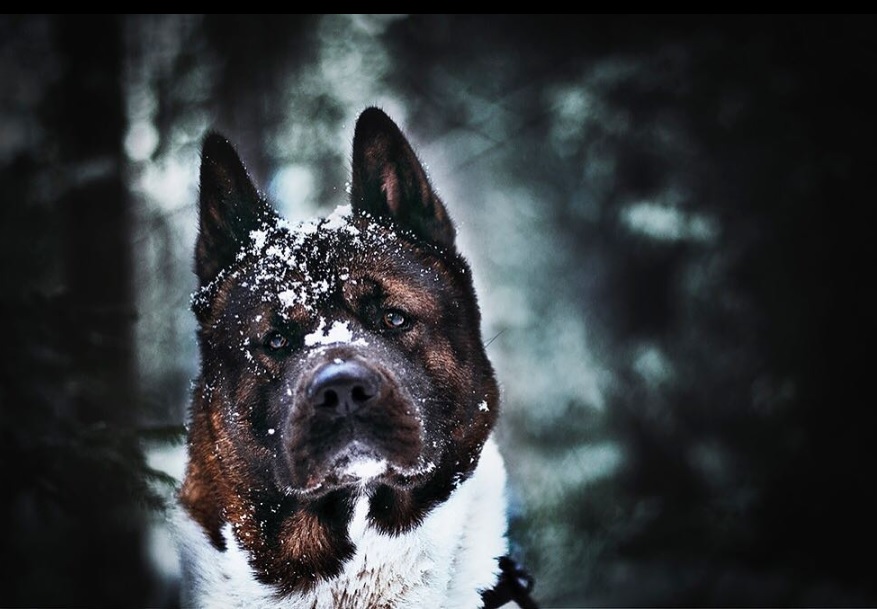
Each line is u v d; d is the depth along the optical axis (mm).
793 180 10508
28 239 7691
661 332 11570
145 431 5539
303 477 3795
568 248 12844
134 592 6957
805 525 10297
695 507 10516
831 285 10422
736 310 10836
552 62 12523
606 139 11555
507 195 13922
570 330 12641
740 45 10648
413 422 3840
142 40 10914
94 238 8141
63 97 8383
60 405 5988
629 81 11195
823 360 10438
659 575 9969
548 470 11008
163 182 10961
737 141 10648
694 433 10961
